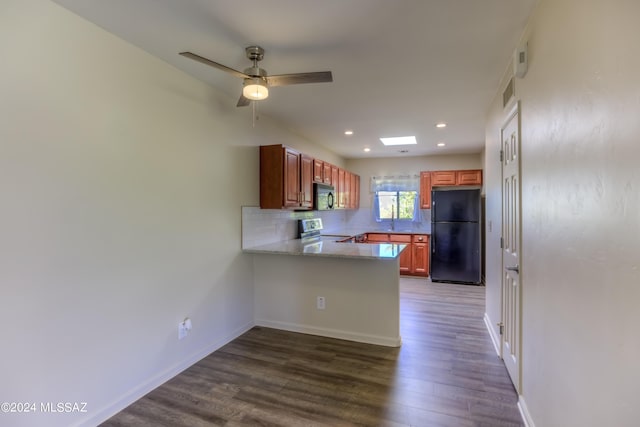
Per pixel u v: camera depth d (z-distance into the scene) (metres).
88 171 1.88
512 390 2.27
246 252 3.38
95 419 1.92
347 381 2.41
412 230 6.63
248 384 2.37
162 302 2.38
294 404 2.13
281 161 3.49
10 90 1.54
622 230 0.93
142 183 2.22
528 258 1.90
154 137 2.30
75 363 1.83
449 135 4.66
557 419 1.45
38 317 1.66
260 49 2.17
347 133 4.56
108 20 1.85
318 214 5.49
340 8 1.72
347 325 3.21
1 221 1.52
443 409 2.07
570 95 1.29
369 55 2.27
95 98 1.91
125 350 2.11
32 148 1.62
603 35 1.03
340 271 3.23
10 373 1.56
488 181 3.47
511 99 2.34
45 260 1.68
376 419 1.98
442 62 2.36
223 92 3.00
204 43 2.11
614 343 0.98
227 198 3.08
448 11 1.75
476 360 2.73
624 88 0.91
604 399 1.04
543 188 1.63
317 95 3.04
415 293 4.90
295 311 3.42
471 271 5.48
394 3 1.67
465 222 5.50
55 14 1.71
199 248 2.73
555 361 1.47
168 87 2.42
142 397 2.20
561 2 1.39
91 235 1.90
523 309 2.02
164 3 1.69
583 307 1.19
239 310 3.30
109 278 2.01
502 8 1.73
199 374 2.51
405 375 2.49
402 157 6.65
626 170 0.90
